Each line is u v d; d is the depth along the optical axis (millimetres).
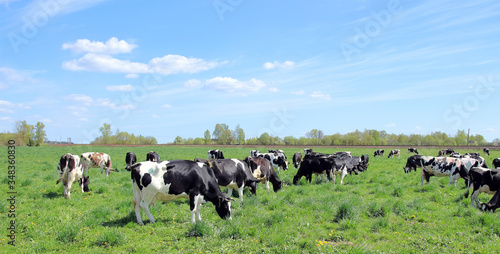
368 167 27250
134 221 9461
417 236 8227
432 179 18891
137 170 9141
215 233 8234
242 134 95500
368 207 10820
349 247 7367
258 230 8477
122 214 10258
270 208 11422
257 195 13820
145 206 9242
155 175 9117
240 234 8109
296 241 7641
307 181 18281
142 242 7801
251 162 14422
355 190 15039
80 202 12039
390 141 107312
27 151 47250
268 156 23844
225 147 70812
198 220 9102
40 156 37469
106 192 14234
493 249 7258
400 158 41156
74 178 12789
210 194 9516
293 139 95000
